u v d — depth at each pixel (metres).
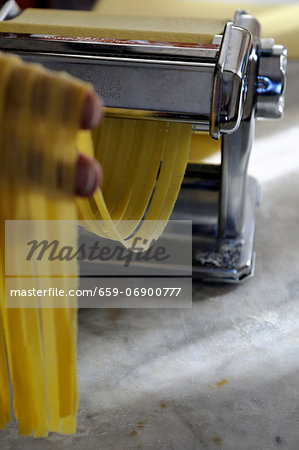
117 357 1.32
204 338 1.38
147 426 1.16
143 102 1.13
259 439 1.13
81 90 0.58
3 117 0.59
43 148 0.59
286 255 1.66
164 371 1.29
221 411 1.19
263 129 2.35
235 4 3.81
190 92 1.11
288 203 1.90
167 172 1.32
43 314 0.82
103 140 1.33
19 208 0.66
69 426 0.94
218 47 1.12
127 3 3.80
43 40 1.14
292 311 1.46
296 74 2.82
